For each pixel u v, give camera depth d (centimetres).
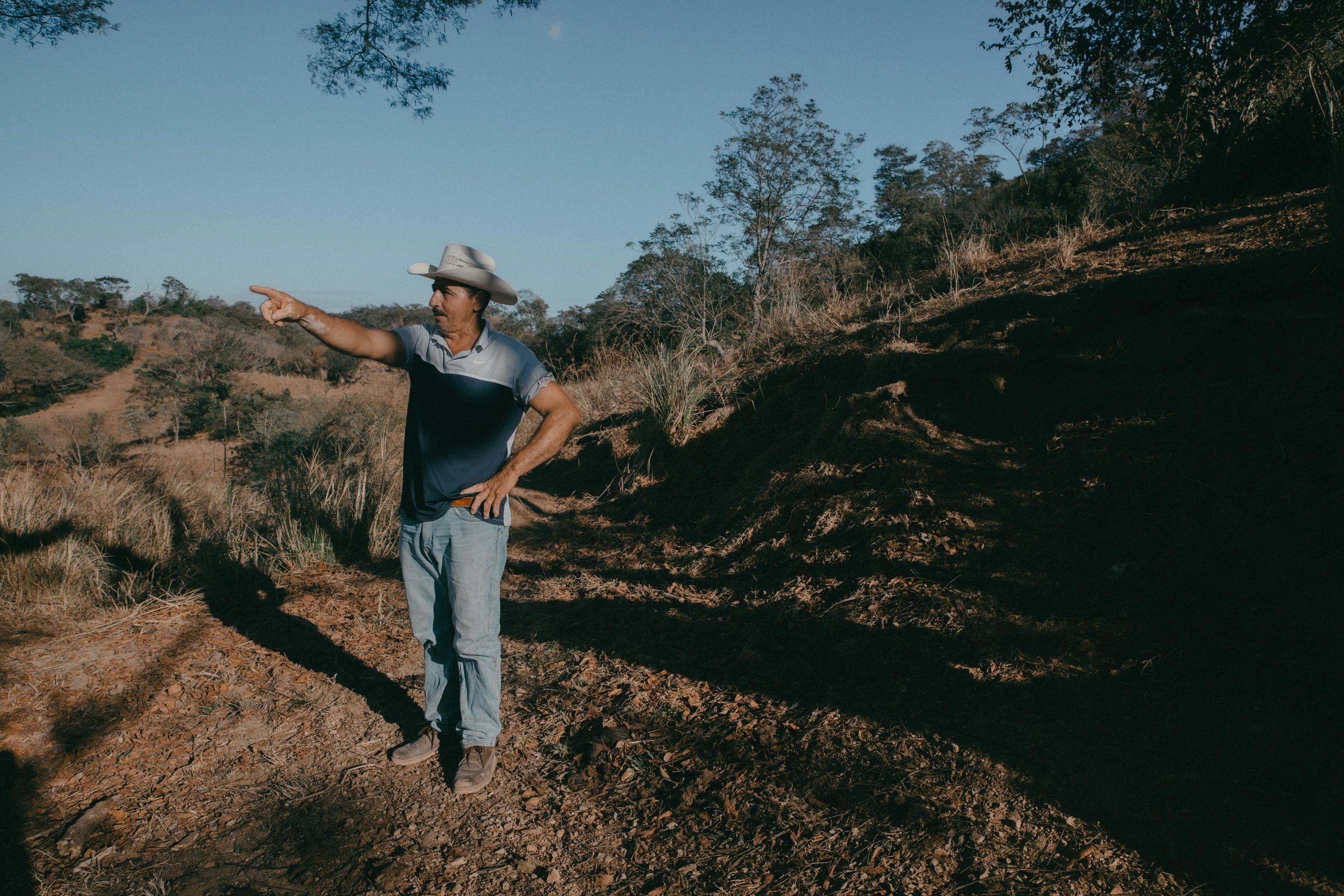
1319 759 212
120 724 328
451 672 297
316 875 236
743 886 216
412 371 273
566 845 244
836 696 297
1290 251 424
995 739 252
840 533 419
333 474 675
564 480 746
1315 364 345
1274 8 768
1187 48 845
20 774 290
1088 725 248
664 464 652
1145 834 205
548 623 427
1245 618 264
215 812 270
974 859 210
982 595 326
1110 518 337
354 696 353
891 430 469
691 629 385
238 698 353
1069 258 619
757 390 670
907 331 575
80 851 249
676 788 265
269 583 506
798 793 250
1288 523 291
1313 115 645
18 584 451
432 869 237
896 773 248
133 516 580
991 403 459
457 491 269
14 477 586
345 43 912
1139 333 426
